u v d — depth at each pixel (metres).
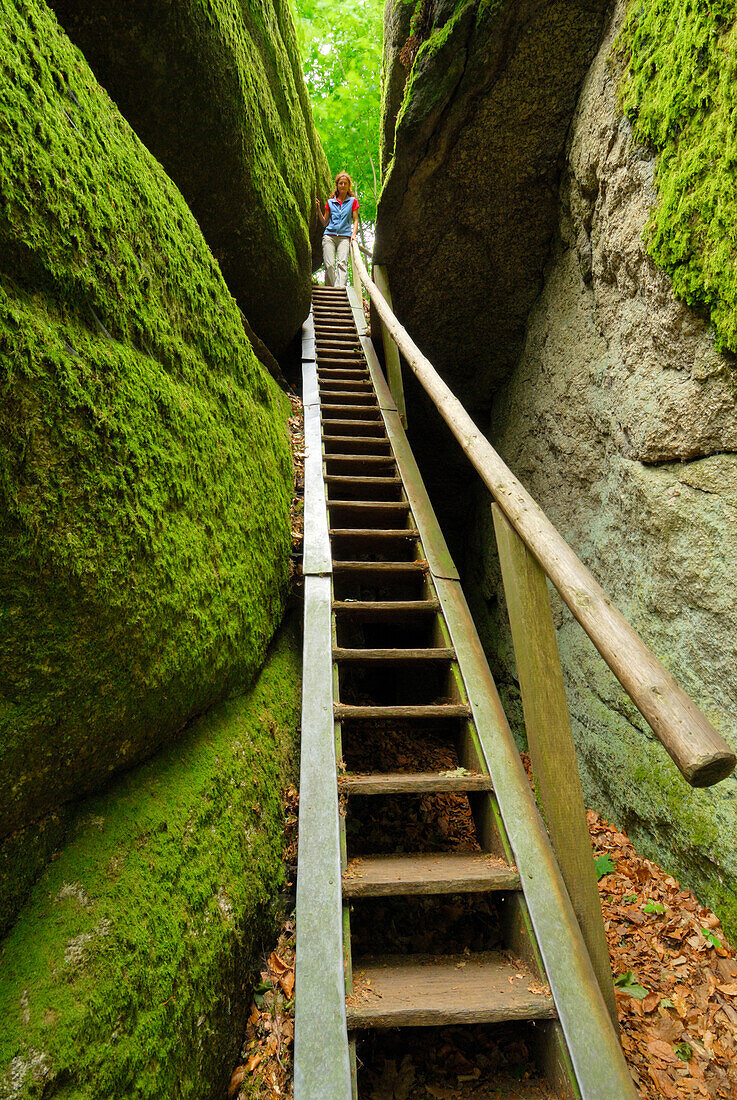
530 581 2.10
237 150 3.43
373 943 2.38
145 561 1.63
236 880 1.88
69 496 1.34
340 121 10.65
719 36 2.32
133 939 1.35
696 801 2.67
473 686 2.63
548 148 4.12
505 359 5.64
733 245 2.25
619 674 1.43
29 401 1.24
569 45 3.61
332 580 3.24
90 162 1.65
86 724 1.37
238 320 3.00
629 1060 1.95
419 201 4.57
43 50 1.55
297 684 3.06
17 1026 1.04
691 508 2.71
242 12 4.05
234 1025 1.70
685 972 2.32
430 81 3.90
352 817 3.30
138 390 1.71
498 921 2.27
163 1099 1.28
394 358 5.63
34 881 1.25
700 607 2.66
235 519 2.45
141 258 1.91
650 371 3.04
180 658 1.78
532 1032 1.83
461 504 7.03
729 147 2.26
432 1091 1.71
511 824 2.07
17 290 1.30
